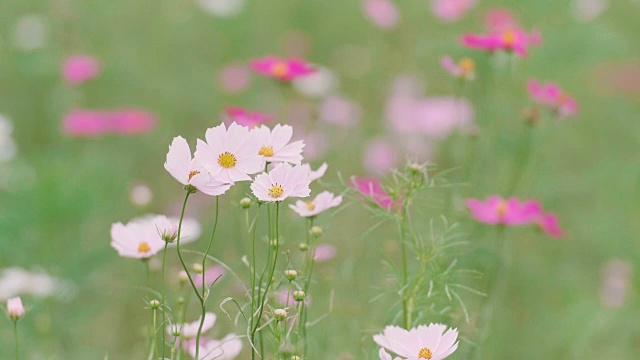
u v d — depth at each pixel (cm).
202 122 726
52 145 658
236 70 718
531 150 523
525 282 515
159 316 318
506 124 520
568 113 435
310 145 576
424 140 625
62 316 467
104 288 493
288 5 871
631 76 732
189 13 838
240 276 401
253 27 835
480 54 533
